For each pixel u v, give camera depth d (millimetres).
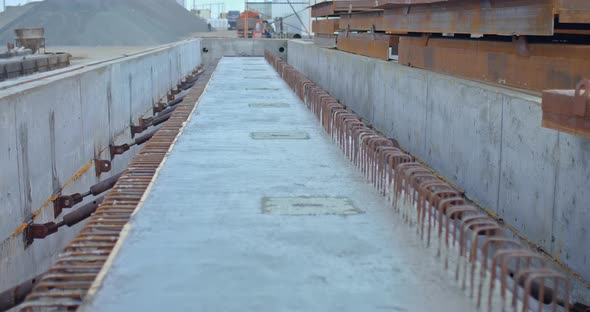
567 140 6277
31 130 8906
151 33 72875
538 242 6918
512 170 7547
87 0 75500
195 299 4324
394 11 14719
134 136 17203
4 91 8477
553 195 6578
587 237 5926
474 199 8781
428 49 12227
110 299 4320
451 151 9711
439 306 4258
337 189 7277
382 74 14219
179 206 6508
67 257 5234
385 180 7156
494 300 4348
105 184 10719
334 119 10188
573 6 7039
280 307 4207
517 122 7395
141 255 5117
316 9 29375
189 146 9672
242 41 38219
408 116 12117
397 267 4930
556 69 7500
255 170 8156
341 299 4348
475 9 9773
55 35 65750
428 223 5625
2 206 7648
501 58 8992
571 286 6160
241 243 5430
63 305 4355
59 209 10109
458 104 9383
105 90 13969
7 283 7684
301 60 30438
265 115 13000
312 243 5457
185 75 31234
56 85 10242
